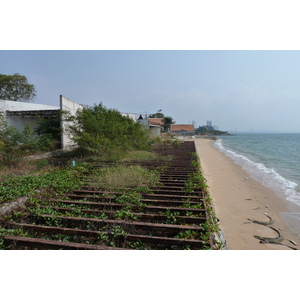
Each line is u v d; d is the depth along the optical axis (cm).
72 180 685
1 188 541
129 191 584
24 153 912
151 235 396
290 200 732
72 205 495
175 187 622
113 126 1259
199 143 3519
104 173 744
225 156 1994
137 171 746
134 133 1582
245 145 3684
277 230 508
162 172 843
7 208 455
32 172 786
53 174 753
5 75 2114
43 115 1442
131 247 351
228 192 801
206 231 385
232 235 480
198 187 628
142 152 1348
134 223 406
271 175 1145
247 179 1038
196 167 942
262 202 704
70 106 1436
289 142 4728
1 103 1434
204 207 487
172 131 5850
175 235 397
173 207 486
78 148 1234
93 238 376
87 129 1199
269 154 2209
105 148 1135
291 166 1454
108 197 532
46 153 1156
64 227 418
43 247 336
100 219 423
